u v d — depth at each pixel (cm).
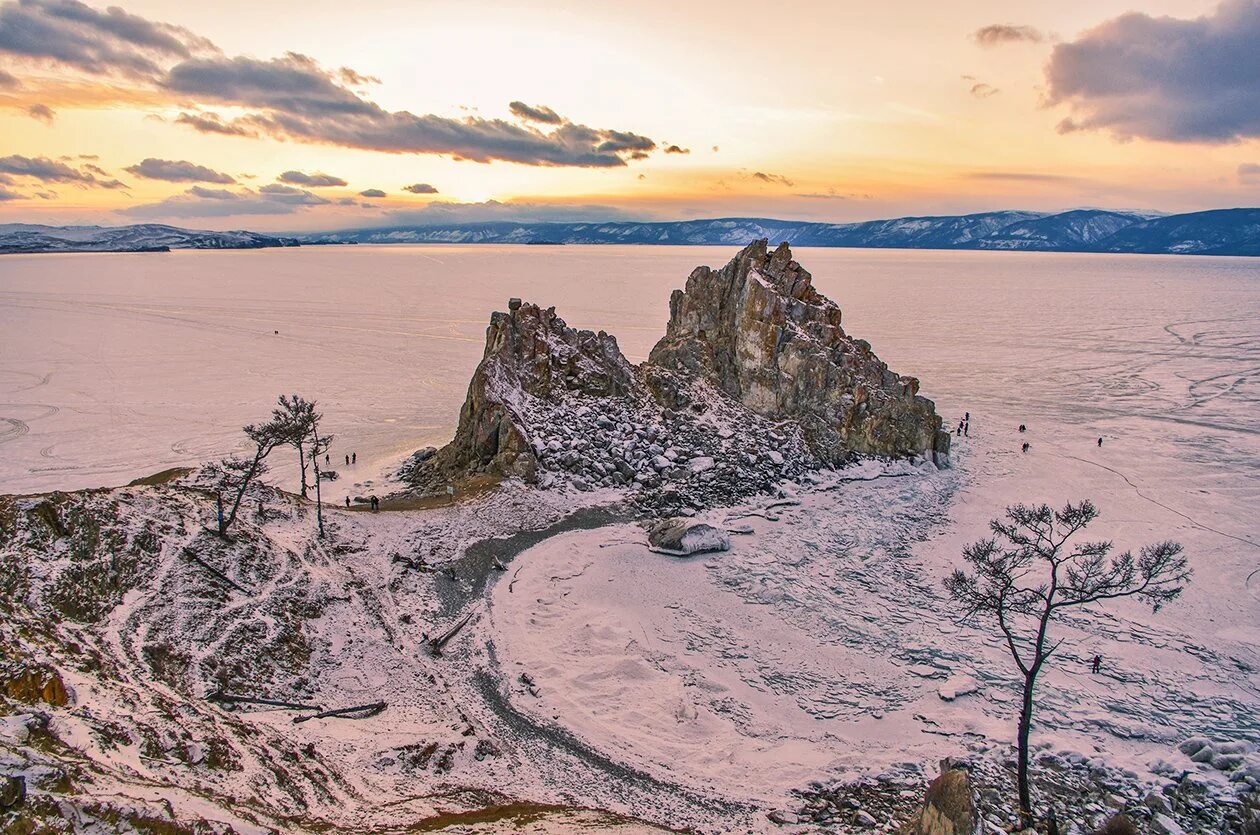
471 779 3070
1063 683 4225
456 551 5566
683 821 2895
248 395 11962
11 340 17300
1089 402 11819
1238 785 3256
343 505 6775
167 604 3812
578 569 5391
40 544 3900
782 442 7894
